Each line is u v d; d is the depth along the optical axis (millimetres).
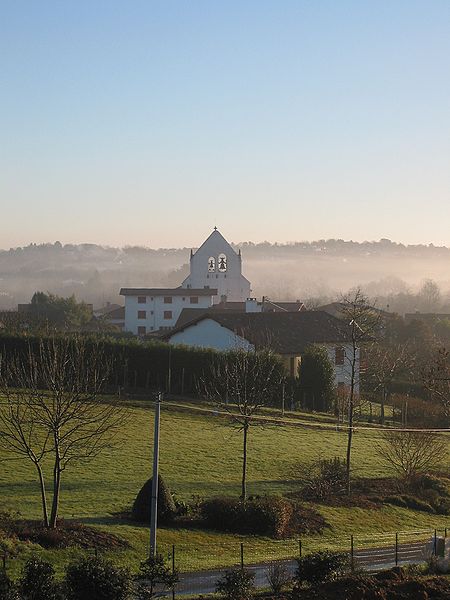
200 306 142250
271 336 81688
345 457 54406
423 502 46500
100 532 33281
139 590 25328
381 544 37406
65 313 135250
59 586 24016
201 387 71562
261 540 36469
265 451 53906
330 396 73500
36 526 33000
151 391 69938
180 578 29328
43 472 44219
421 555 34969
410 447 51188
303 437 59500
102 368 62250
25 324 108812
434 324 139500
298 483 47031
